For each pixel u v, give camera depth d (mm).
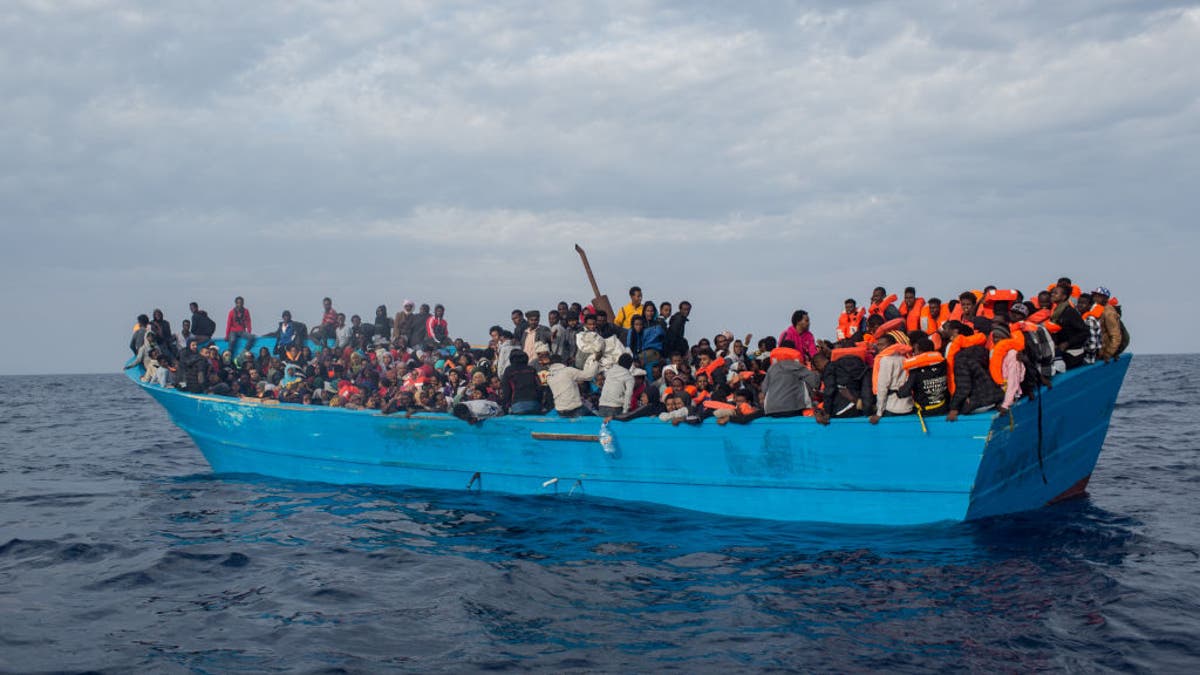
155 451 21203
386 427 13070
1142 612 6816
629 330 13938
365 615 7273
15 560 9469
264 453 14812
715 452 10523
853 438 9586
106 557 9484
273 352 18172
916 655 6066
